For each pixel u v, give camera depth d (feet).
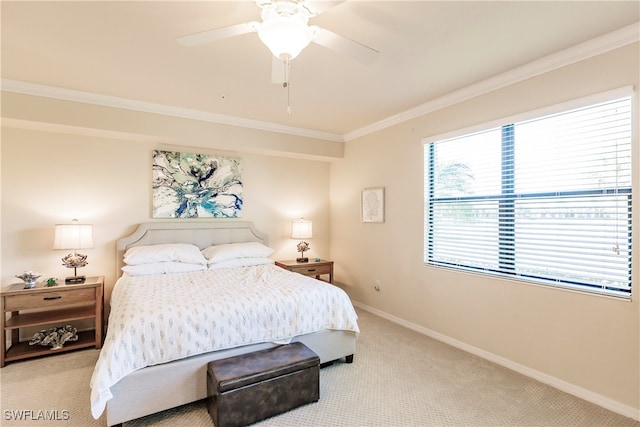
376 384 7.84
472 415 6.65
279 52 5.45
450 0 5.62
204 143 12.18
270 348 7.65
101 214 11.38
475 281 9.57
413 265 11.67
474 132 9.52
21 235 10.26
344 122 13.19
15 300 8.81
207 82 9.17
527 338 8.32
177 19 6.21
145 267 10.68
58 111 9.68
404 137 12.01
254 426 6.29
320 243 16.21
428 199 11.29
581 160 7.40
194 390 6.79
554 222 7.88
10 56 7.64
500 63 8.05
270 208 14.87
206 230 13.11
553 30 6.58
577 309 7.41
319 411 6.78
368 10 5.93
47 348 9.34
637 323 6.56
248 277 10.36
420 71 8.49
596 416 6.63
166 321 6.63
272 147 13.46
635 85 6.53
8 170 10.10
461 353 9.62
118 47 7.25
